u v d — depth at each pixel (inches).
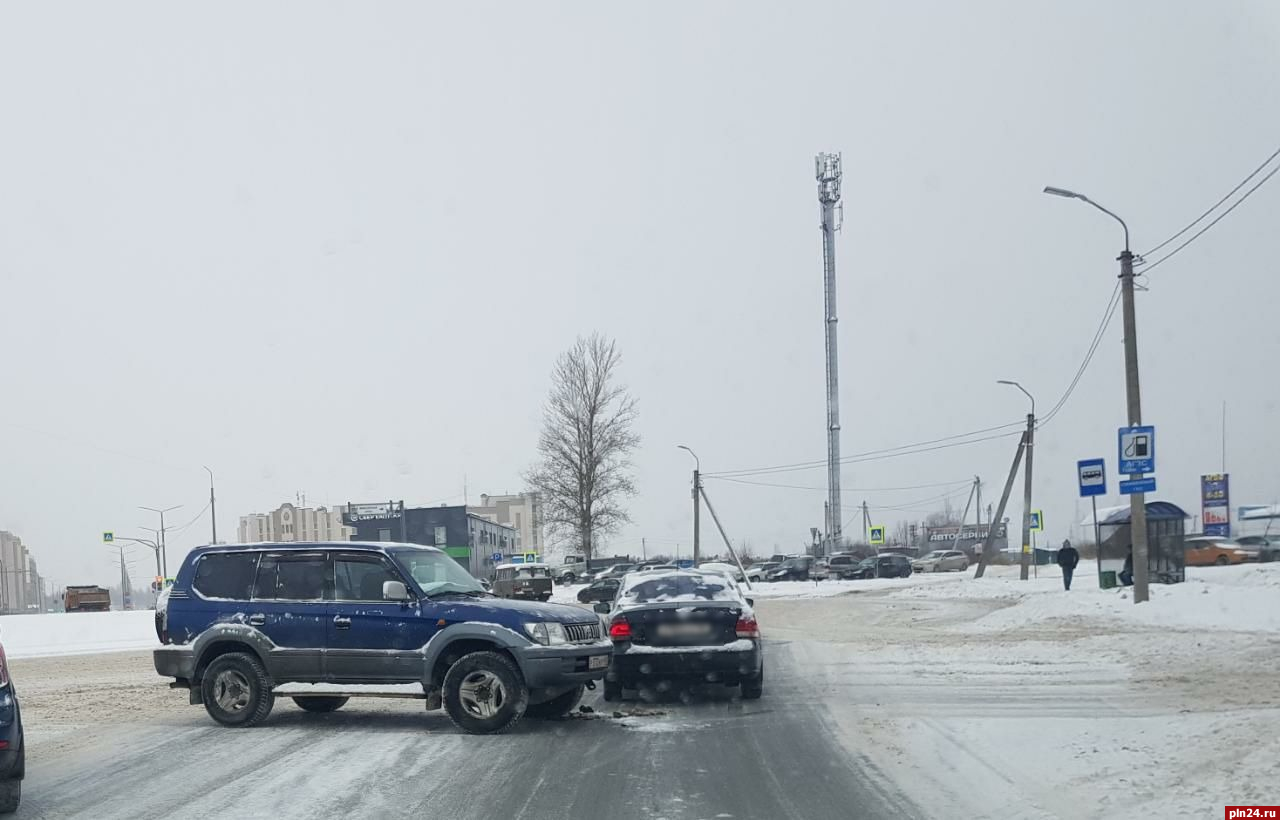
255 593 460.1
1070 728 400.2
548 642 425.1
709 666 491.5
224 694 454.9
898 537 4717.0
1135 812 279.0
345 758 377.1
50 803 314.5
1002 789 312.5
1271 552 1761.8
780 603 1531.7
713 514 2439.7
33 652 1080.2
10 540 5103.3
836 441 2832.2
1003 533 3107.8
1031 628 866.1
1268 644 636.7
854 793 312.5
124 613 1852.9
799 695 526.9
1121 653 641.6
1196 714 410.3
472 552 3472.0
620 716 466.3
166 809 303.6
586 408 2647.6
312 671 444.5
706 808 297.7
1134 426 905.5
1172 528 1159.6
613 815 292.2
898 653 714.8
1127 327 929.5
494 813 295.0
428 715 485.1
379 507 3408.0
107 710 539.5
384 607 441.7
